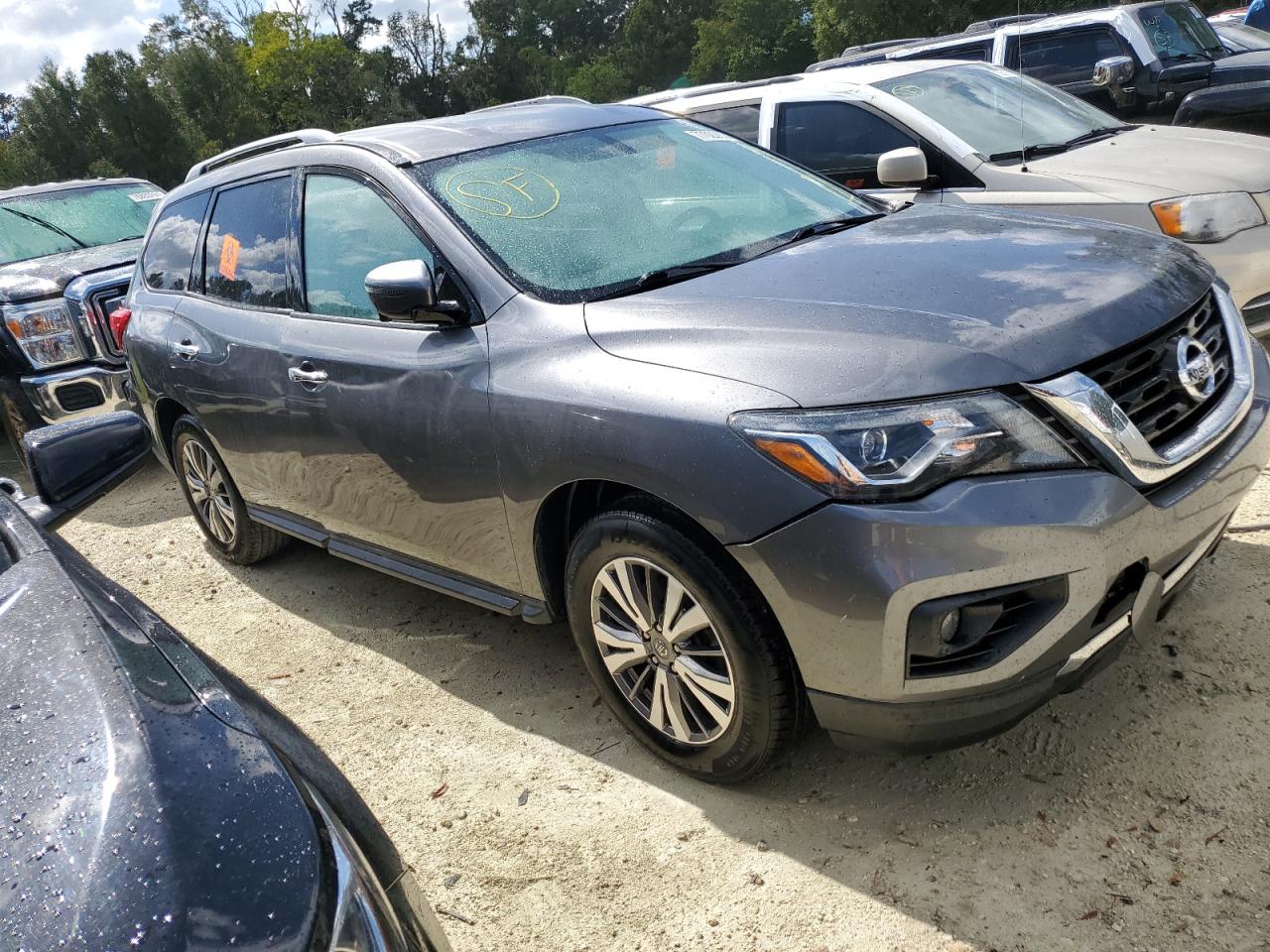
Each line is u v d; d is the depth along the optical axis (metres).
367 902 1.27
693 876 2.54
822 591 2.29
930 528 2.18
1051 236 3.08
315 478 3.82
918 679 2.28
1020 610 2.28
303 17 69.00
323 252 3.70
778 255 3.15
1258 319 4.91
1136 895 2.26
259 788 1.31
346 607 4.41
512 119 3.94
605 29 105.75
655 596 2.74
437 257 3.23
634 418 2.56
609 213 3.37
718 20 76.50
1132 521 2.32
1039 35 8.91
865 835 2.58
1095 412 2.32
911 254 2.98
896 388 2.29
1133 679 2.97
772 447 2.31
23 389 6.75
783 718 2.54
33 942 1.08
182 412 4.82
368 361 3.36
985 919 2.26
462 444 3.05
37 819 1.22
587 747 3.13
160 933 1.08
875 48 9.99
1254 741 2.65
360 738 3.38
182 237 4.71
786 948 2.29
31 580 1.73
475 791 3.01
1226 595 3.29
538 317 2.96
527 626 3.97
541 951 2.40
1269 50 8.91
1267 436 2.78
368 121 70.00
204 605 4.68
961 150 5.47
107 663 1.48
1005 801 2.61
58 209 8.37
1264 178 4.92
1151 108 8.43
